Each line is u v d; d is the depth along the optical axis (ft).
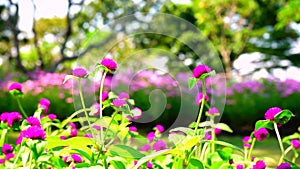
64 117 26.73
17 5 37.78
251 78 31.37
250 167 5.44
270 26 66.08
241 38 62.44
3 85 26.84
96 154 4.56
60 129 7.14
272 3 59.21
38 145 4.17
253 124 28.07
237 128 27.96
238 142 19.58
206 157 5.71
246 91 28.60
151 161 5.36
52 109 26.55
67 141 4.25
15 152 6.03
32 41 64.85
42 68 47.67
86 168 4.27
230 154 5.91
